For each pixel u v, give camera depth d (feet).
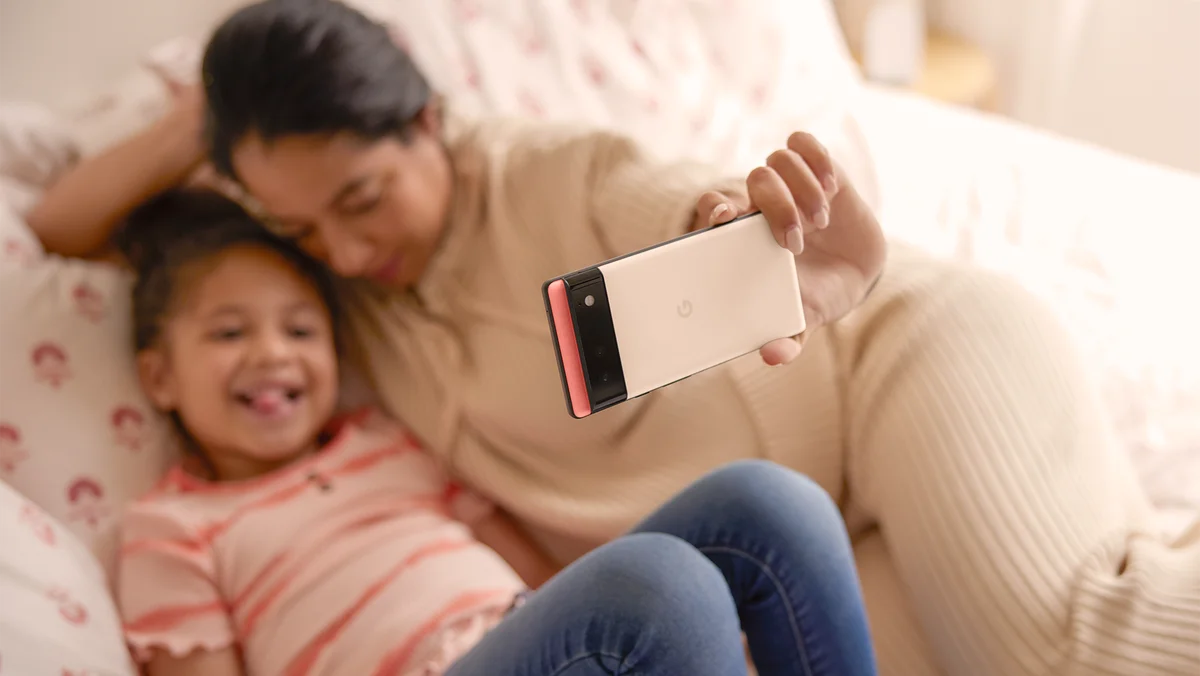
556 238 3.03
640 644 1.78
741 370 2.72
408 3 4.02
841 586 2.11
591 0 4.29
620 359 1.78
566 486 3.01
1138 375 3.10
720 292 1.87
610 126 4.15
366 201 2.94
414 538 2.84
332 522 2.88
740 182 2.49
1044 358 2.52
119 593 2.76
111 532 2.95
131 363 3.15
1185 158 5.53
